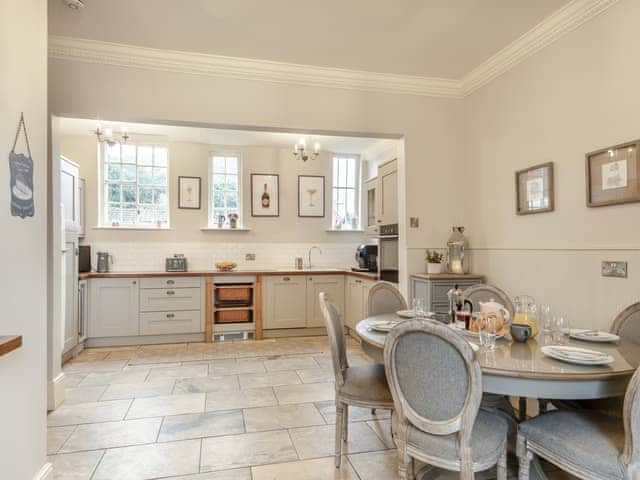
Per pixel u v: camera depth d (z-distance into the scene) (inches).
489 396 89.4
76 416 106.7
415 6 96.7
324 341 191.6
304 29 107.3
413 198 141.2
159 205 210.4
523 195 115.6
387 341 63.4
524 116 115.5
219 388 127.9
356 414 109.6
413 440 63.4
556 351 66.5
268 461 85.3
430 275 132.2
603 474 55.9
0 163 58.8
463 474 58.9
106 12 98.9
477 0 94.3
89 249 191.2
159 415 107.5
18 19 64.2
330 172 232.2
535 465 78.3
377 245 190.9
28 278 66.8
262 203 221.6
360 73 133.8
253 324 195.2
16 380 62.6
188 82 122.2
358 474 80.9
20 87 64.7
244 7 97.0
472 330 82.2
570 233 100.0
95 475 79.7
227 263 204.5
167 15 100.3
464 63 128.4
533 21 103.8
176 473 80.7
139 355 166.1
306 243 228.1
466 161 144.0
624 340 77.2
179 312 186.9
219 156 220.1
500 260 126.2
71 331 157.5
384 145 213.0
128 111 117.6
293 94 130.0
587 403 80.5
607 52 90.0
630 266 84.7
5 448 59.5
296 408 112.7
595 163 92.6
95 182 198.7
